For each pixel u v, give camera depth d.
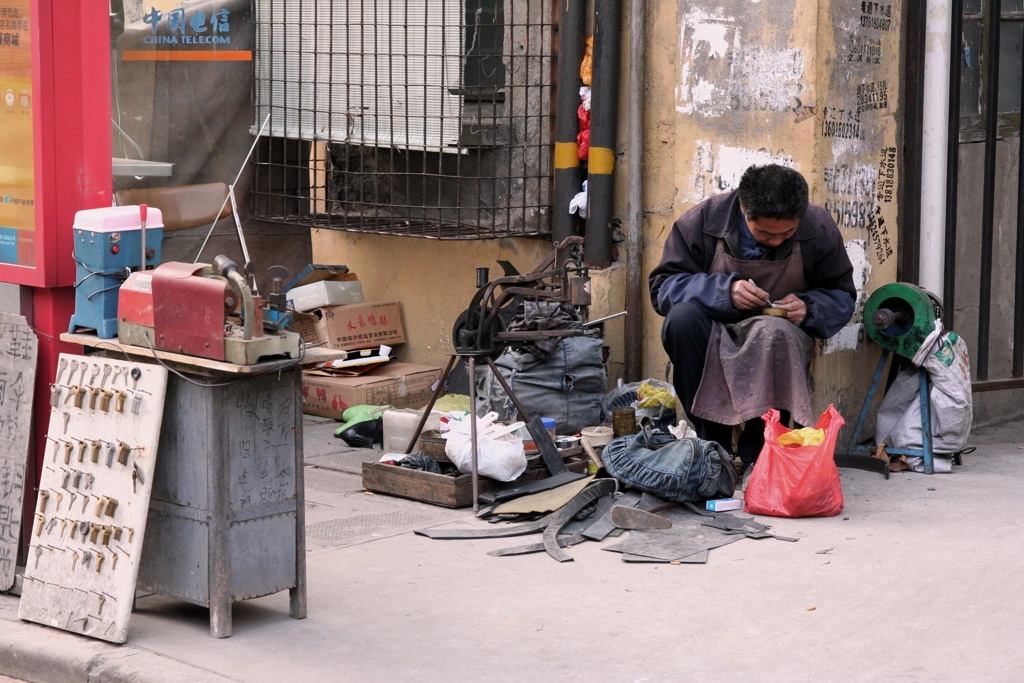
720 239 5.11
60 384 3.71
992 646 3.38
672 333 5.04
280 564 3.62
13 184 4.00
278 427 3.57
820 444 4.66
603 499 4.78
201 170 6.29
